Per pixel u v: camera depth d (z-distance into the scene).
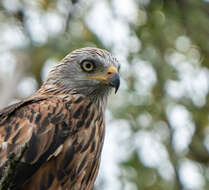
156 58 15.26
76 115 9.70
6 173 8.07
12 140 9.11
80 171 9.52
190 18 16.03
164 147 15.18
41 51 14.67
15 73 15.19
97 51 10.48
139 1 16.05
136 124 15.12
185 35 16.16
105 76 10.27
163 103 15.21
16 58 15.26
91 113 9.93
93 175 9.95
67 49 14.51
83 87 10.23
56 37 14.73
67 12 15.73
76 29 15.37
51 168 9.23
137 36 15.53
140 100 15.27
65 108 9.66
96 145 9.84
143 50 15.49
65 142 9.34
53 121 9.36
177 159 15.14
